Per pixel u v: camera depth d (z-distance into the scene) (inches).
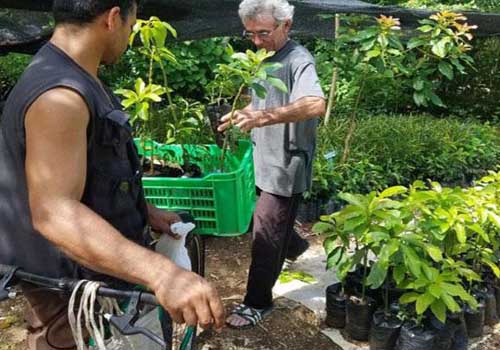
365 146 218.8
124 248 51.3
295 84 105.6
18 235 61.2
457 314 109.3
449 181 221.1
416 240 101.9
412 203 108.3
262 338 116.6
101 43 60.2
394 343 108.5
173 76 287.9
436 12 183.2
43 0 117.1
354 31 176.6
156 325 68.9
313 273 144.3
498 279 125.3
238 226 105.4
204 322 50.1
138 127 154.9
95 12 58.1
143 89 120.6
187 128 132.5
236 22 142.9
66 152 53.4
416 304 100.3
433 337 104.0
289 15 106.7
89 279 62.4
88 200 60.7
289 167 110.3
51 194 52.5
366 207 105.9
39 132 53.1
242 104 147.1
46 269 61.9
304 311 126.3
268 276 117.0
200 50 291.6
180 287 50.2
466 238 113.9
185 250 79.7
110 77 285.4
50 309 65.9
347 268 108.6
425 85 197.5
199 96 300.0
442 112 342.3
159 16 134.5
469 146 236.7
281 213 112.9
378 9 171.3
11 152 58.2
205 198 104.3
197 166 127.2
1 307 125.3
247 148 121.3
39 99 53.4
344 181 191.5
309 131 111.7
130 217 65.7
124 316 52.8
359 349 114.0
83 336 63.4
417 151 221.3
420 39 182.4
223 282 139.3
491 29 203.5
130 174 64.5
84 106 54.9
